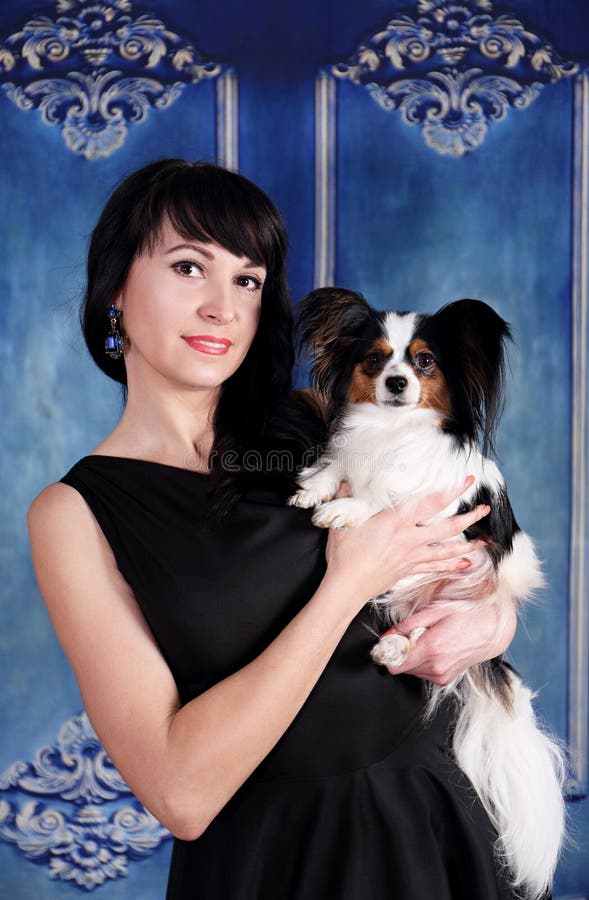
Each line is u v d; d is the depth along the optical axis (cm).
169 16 305
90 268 141
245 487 135
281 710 112
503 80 314
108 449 140
